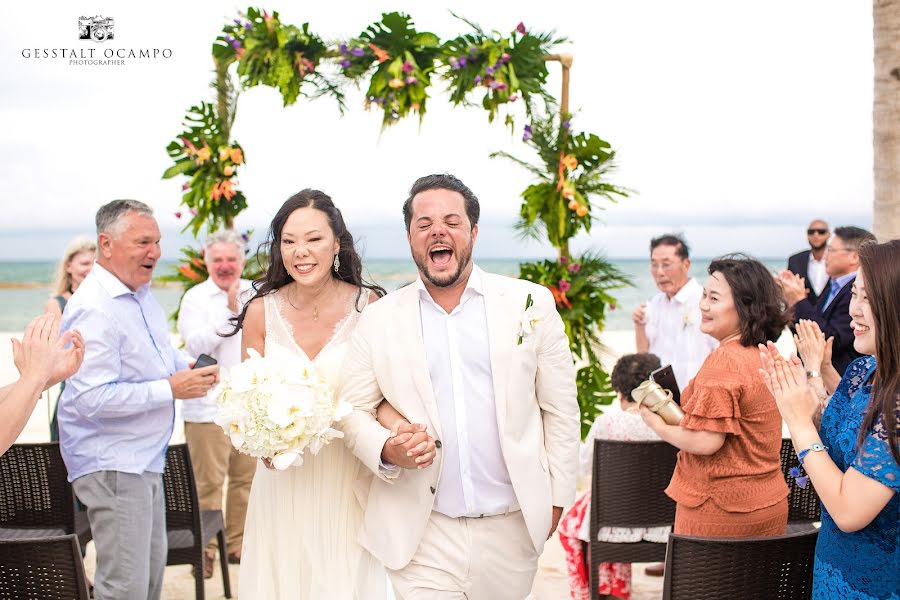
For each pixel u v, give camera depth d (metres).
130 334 3.22
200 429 4.67
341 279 3.00
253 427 2.44
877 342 2.00
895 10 4.61
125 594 3.18
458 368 2.59
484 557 2.62
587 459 3.98
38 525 3.68
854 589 2.10
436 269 2.52
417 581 2.60
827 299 4.87
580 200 5.27
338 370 2.91
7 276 39.47
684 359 5.23
